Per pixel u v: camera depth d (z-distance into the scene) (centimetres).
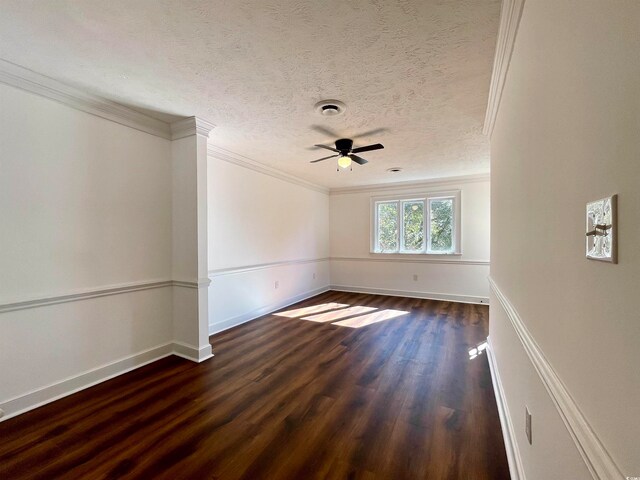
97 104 242
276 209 489
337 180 563
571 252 79
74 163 231
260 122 287
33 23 156
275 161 432
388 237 609
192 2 141
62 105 224
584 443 67
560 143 87
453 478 149
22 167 205
